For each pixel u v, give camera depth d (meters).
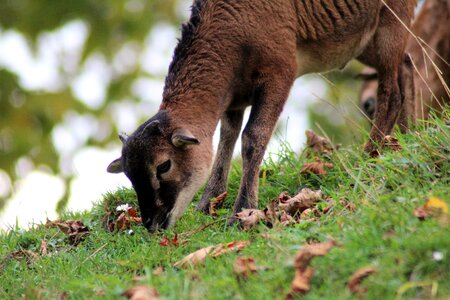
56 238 12.23
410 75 13.84
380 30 13.36
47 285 10.10
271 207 10.84
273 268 8.63
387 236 8.49
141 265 10.12
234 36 11.95
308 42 12.72
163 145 11.36
